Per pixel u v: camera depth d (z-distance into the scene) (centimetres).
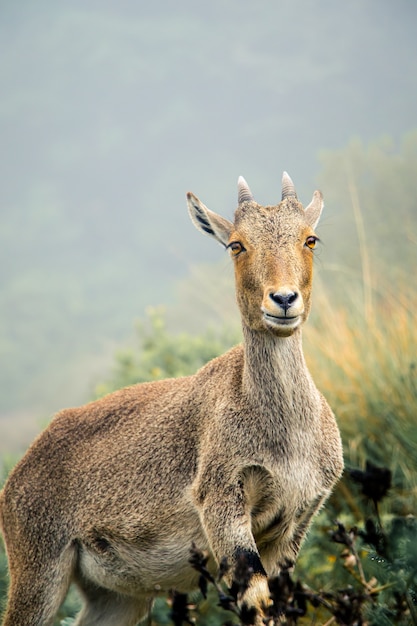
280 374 2272
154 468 2467
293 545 2345
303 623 2505
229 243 2362
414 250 4475
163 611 2772
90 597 2689
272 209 2367
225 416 2308
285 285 2188
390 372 3388
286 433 2264
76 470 2603
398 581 2183
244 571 1864
